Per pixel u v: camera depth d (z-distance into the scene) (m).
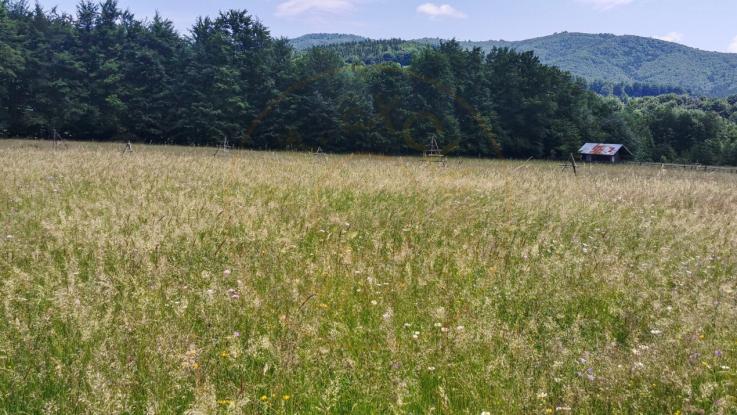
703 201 13.25
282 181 13.12
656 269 5.95
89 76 60.06
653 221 9.66
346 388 3.56
